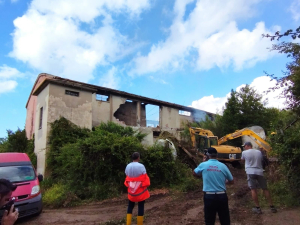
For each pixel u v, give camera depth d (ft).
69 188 33.96
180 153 50.80
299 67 18.47
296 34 15.55
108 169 34.06
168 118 91.25
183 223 19.65
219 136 81.30
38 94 59.00
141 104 88.07
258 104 76.84
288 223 17.28
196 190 32.81
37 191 25.21
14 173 25.89
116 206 28.07
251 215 19.76
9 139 63.10
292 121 23.63
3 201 8.98
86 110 55.57
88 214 25.46
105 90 70.08
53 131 48.47
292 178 21.93
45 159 46.37
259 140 48.44
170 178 37.32
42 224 22.65
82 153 35.06
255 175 20.12
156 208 25.20
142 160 36.50
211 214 14.16
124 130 54.85
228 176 14.69
